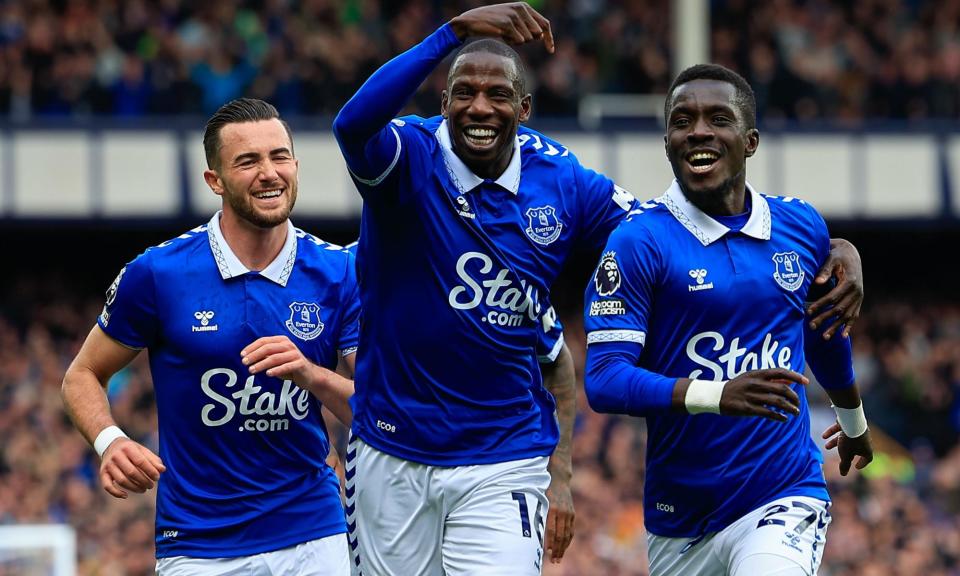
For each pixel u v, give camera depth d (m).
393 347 6.04
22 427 17.66
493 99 5.81
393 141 5.79
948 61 24.14
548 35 5.64
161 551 6.54
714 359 5.96
